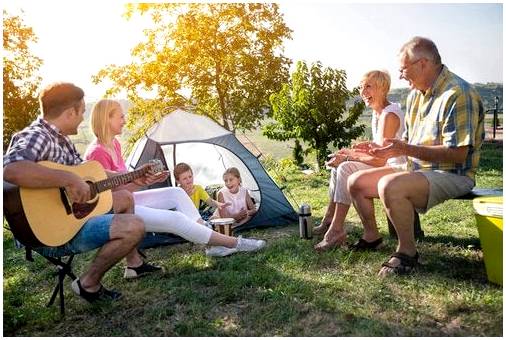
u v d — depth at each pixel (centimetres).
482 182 647
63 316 276
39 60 1388
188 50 1299
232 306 278
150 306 283
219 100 1365
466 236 394
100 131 356
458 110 304
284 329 248
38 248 283
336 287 294
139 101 1445
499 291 277
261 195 471
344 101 993
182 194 379
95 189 296
